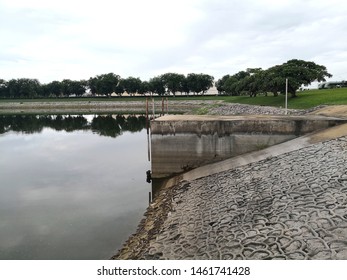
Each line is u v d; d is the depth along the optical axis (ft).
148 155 87.25
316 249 27.96
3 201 55.36
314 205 35.58
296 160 52.80
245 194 43.86
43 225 45.14
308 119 65.26
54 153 97.40
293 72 165.58
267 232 32.30
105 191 60.18
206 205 43.68
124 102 368.68
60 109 356.79
